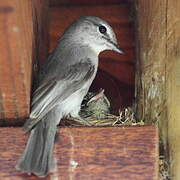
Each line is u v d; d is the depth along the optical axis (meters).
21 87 4.06
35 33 5.11
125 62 6.64
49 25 6.76
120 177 4.20
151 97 5.29
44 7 6.18
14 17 3.49
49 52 6.72
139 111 5.70
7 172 4.20
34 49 4.90
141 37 5.90
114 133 4.34
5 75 3.91
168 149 4.74
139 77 5.89
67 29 5.92
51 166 4.18
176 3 4.70
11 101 4.21
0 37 3.60
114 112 6.10
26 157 4.12
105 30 5.81
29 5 4.39
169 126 4.72
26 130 4.18
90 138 4.33
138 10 6.14
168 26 4.86
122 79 6.63
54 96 4.62
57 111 4.80
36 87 4.67
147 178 4.18
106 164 4.24
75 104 5.20
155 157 4.24
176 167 4.57
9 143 4.30
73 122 5.28
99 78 6.59
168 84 4.79
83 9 6.81
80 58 5.45
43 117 4.45
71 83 4.99
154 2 5.31
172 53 4.72
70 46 5.73
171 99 4.69
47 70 5.13
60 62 5.34
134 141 4.30
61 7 6.83
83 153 4.29
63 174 4.21
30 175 4.18
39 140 4.27
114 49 5.79
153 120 5.17
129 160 4.25
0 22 3.51
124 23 6.69
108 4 6.81
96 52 5.78
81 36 5.80
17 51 3.72
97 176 4.21
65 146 4.31
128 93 6.58
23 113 4.39
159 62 5.09
